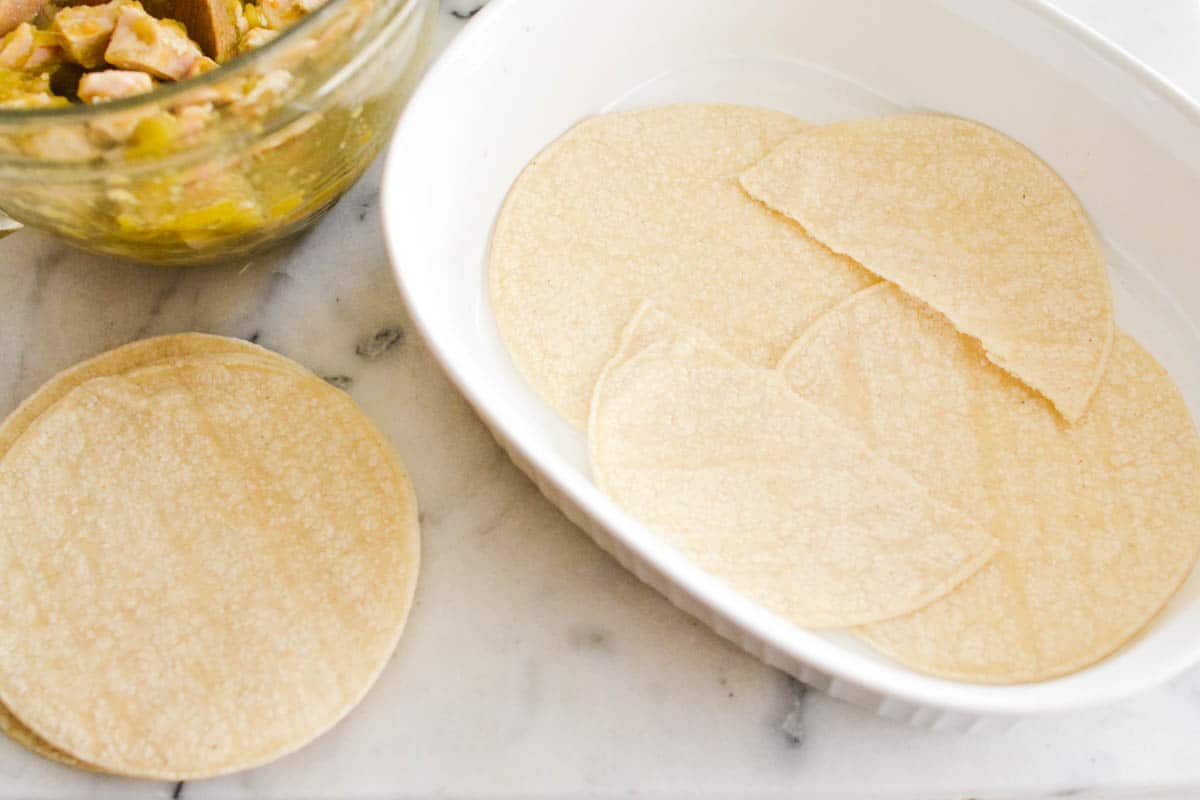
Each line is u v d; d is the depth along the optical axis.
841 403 0.55
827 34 0.60
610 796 0.51
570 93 0.60
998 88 0.58
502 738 0.52
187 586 0.53
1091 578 0.52
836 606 0.51
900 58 0.59
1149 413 0.54
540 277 0.58
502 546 0.54
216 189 0.52
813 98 0.61
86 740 0.50
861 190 0.59
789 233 0.59
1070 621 0.51
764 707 0.52
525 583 0.54
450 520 0.55
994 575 0.52
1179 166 0.54
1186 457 0.54
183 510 0.54
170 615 0.52
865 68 0.60
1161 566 0.52
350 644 0.52
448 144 0.55
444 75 0.54
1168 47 0.63
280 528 0.54
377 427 0.56
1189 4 0.64
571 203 0.59
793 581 0.51
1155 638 0.48
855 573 0.52
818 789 0.51
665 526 0.52
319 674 0.51
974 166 0.59
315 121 0.53
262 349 0.57
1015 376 0.55
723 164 0.60
